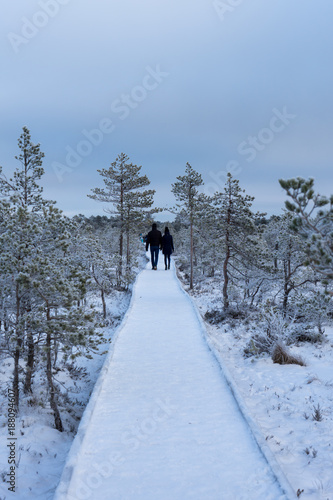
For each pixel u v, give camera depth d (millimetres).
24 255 7453
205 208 17375
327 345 11812
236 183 16531
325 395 7816
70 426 7543
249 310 17188
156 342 11070
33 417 7469
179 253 54500
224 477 4777
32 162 12328
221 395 7391
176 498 4406
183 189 23781
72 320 7418
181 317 14203
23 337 7781
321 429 6352
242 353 11438
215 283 28125
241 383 8812
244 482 4668
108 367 8969
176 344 10883
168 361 9422
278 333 11797
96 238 17906
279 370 9633
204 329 12156
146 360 9516
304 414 6895
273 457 5078
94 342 7645
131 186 27359
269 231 19422
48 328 7055
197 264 36281
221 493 4480
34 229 7477
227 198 16781
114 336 11484
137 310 15383
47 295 7516
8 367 10656
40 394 8805
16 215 7750
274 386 8508
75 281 8070
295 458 5477
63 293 7043
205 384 7957
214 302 20484
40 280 7164
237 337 13289
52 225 8023
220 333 14227
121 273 25453
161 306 16172
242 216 16562
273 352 10508
